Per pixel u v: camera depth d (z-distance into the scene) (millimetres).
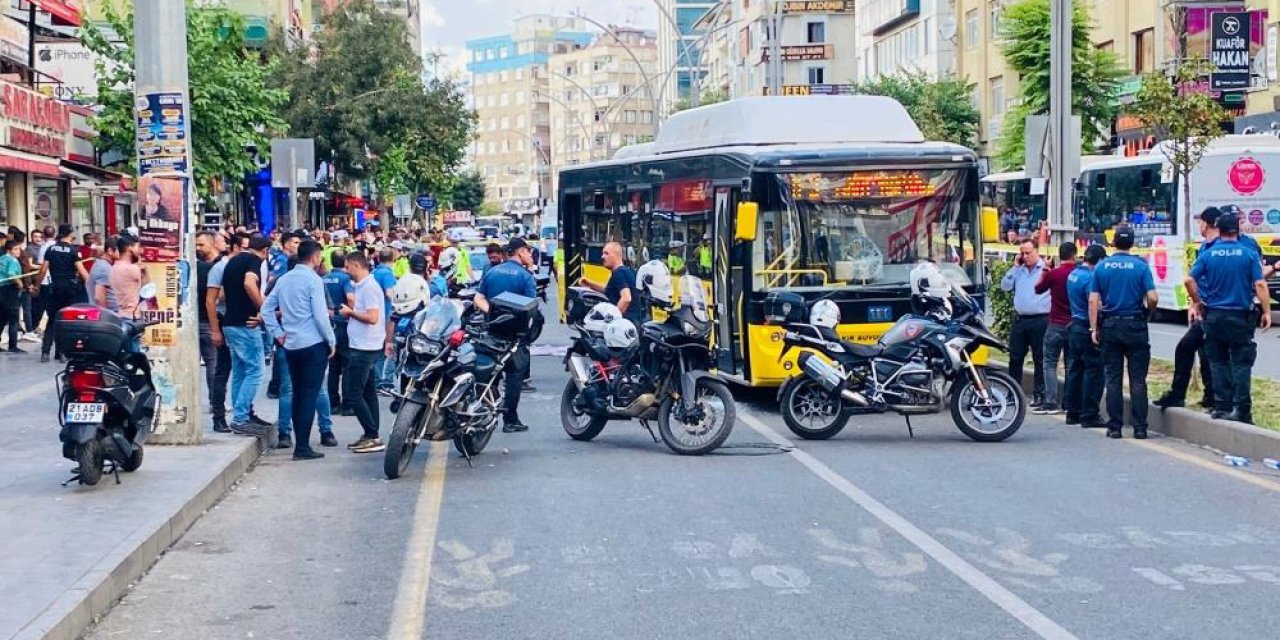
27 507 10156
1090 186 33312
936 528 9938
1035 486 11555
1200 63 24859
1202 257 13484
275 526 10352
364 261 13672
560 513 10648
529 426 15625
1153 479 11828
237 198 47188
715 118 19016
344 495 11555
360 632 7535
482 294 15039
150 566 9086
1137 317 14047
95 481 10922
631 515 10531
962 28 67062
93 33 31609
